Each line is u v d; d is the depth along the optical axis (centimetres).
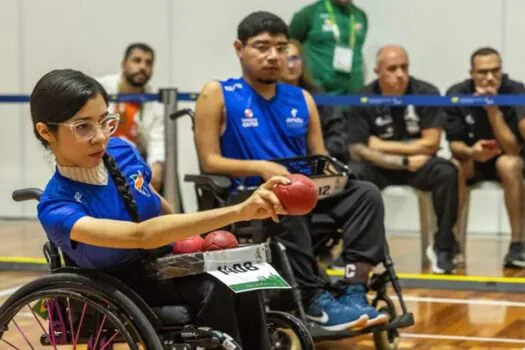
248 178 903
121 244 574
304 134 944
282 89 943
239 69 1739
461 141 1366
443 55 1666
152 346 570
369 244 883
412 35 1670
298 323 753
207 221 560
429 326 1017
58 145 596
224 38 1738
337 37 1502
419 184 1327
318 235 923
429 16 1662
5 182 1836
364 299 873
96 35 1777
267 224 838
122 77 1466
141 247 575
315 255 945
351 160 1359
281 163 885
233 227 851
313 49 1506
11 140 1822
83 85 589
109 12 1769
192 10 1742
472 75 1360
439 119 1344
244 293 639
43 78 595
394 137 1353
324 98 1317
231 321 615
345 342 968
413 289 1230
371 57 1666
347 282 879
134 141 1427
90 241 580
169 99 1269
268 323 758
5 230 1691
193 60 1753
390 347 916
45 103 586
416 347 930
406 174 1334
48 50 1797
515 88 1355
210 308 612
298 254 867
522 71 1641
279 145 930
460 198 1360
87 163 598
